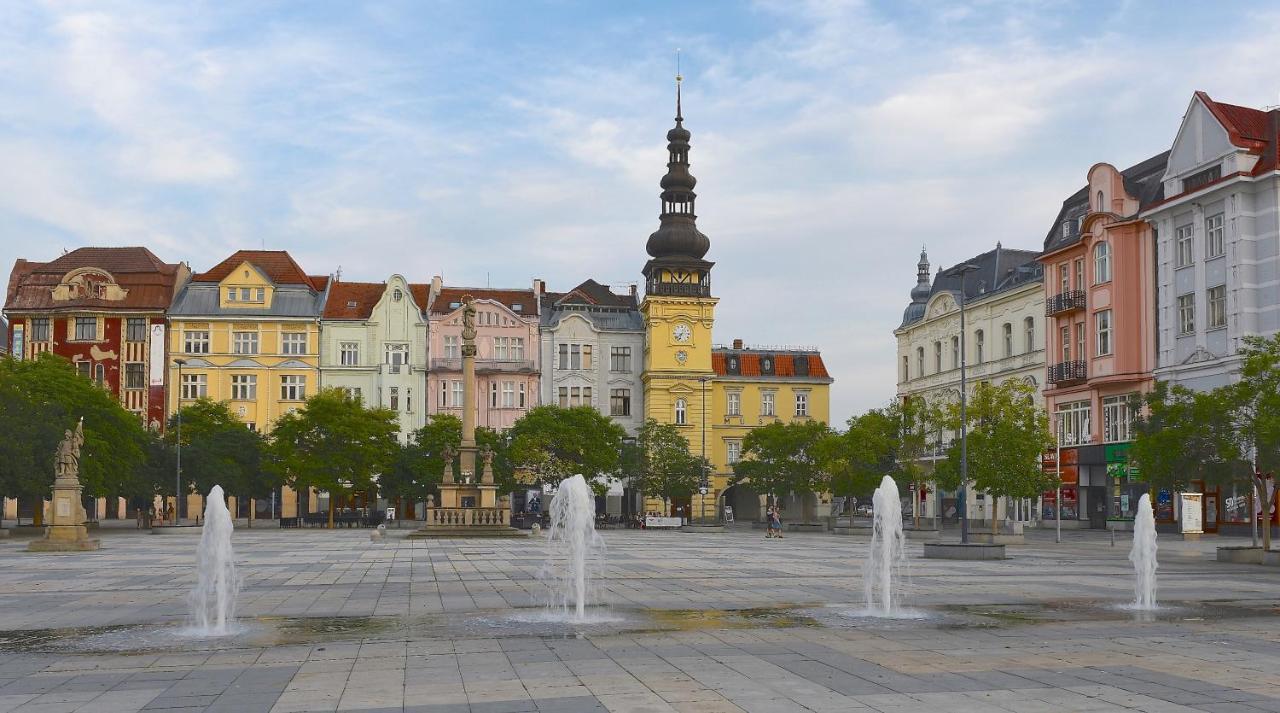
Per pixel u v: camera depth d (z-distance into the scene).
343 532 64.81
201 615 17.59
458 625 17.14
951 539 54.41
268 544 47.34
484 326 94.19
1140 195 63.00
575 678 12.25
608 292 104.75
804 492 79.12
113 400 67.19
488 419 93.38
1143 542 21.23
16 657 14.01
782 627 16.94
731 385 100.38
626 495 95.00
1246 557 35.88
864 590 23.50
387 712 10.43
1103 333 64.44
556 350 96.19
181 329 90.56
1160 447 37.00
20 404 54.38
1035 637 15.85
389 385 92.06
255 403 90.62
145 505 85.69
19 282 91.94
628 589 23.62
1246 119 55.62
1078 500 66.62
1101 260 64.69
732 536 62.56
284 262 95.38
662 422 95.12
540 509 89.69
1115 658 13.83
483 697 11.15
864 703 10.83
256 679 12.27
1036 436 51.09
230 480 72.31
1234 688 11.73
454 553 39.25
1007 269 81.88
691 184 98.75
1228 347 54.12
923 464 84.94
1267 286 52.84
